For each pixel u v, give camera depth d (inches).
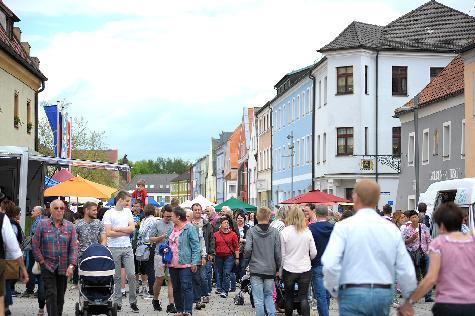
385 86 1982.0
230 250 851.4
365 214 302.7
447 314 305.4
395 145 1984.5
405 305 310.3
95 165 1125.7
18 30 1651.1
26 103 1486.2
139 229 825.5
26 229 962.1
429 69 1995.6
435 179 1533.0
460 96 1413.6
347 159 1974.7
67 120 1486.2
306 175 2375.7
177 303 621.0
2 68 1288.1
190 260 613.0
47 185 1374.3
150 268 794.2
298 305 603.5
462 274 307.3
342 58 1980.8
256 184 3181.6
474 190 817.5
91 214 636.1
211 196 5551.2
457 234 314.5
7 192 957.8
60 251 538.3
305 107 2379.4
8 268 588.1
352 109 1969.7
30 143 1525.6
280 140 2842.0
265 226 552.4
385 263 298.5
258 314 546.3
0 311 467.8
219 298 847.1
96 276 545.6
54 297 538.6
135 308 674.2
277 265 553.0
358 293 295.1
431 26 2076.8
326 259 296.8
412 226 778.2
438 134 1523.1
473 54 1343.5
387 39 2027.6
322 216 591.5
